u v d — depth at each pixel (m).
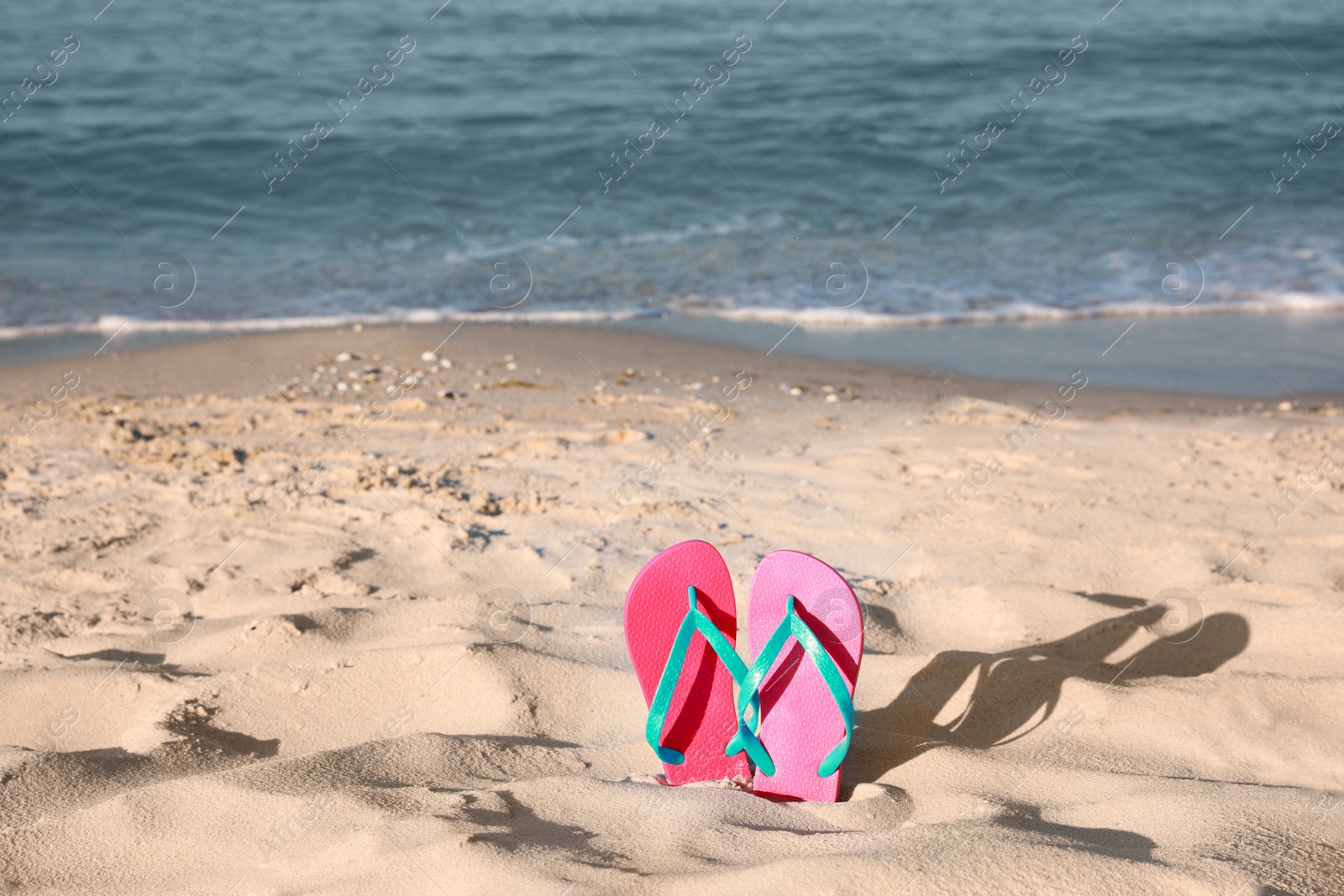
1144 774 2.16
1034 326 5.51
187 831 2.08
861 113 9.77
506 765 2.21
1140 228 7.15
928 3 15.33
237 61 11.38
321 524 2.95
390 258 6.72
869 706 2.33
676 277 6.38
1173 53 11.98
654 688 2.20
